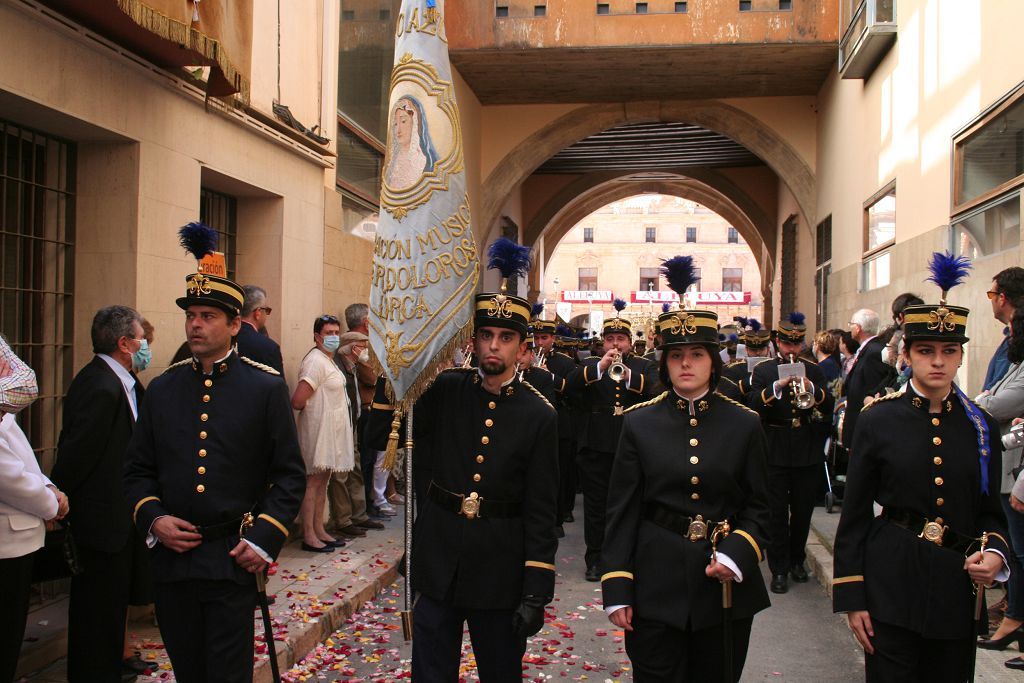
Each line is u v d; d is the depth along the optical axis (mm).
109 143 5512
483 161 16844
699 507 3365
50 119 4953
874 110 11742
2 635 3734
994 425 3326
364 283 9938
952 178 8469
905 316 3395
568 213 28641
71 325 5523
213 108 6348
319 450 6980
